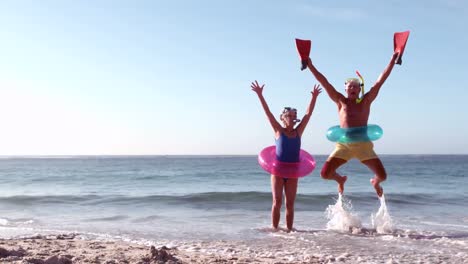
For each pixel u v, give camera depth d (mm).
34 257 4953
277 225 8109
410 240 6914
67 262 4645
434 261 5449
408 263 5328
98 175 37406
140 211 11305
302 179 27797
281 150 7914
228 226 8523
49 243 6250
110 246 6082
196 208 12070
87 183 26109
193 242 6797
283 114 8102
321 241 6848
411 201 13805
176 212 11039
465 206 12555
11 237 7031
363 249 6219
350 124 7129
